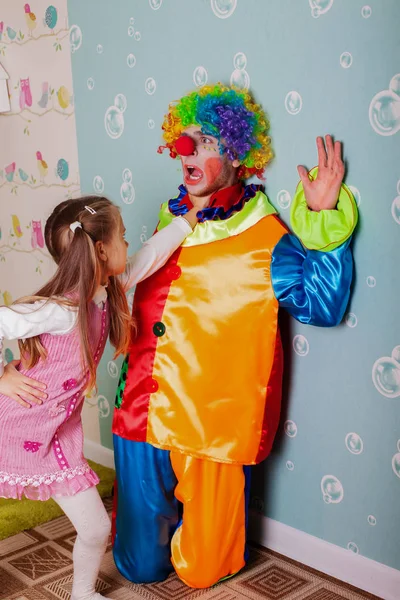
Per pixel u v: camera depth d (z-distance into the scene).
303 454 1.67
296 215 1.48
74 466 1.48
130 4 1.81
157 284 1.60
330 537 1.66
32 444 1.45
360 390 1.54
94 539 1.49
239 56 1.60
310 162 1.52
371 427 1.54
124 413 1.64
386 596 1.56
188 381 1.56
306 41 1.48
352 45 1.41
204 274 1.55
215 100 1.49
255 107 1.55
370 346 1.50
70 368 1.44
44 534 1.87
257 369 1.55
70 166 2.13
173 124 1.58
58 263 1.44
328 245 1.44
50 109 2.14
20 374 1.44
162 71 1.77
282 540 1.75
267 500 1.77
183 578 1.61
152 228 1.91
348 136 1.45
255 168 1.59
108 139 1.97
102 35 1.91
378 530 1.57
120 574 1.69
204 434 1.56
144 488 1.62
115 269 1.47
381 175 1.42
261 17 1.54
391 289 1.45
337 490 1.62
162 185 1.85
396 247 1.42
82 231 1.40
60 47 2.05
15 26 2.19
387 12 1.35
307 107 1.50
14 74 2.25
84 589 1.53
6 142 2.37
